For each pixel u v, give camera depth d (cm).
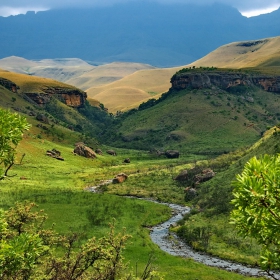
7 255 1115
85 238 4347
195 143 19662
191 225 5559
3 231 1289
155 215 6494
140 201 7588
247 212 945
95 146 18600
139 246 4450
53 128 18200
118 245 1894
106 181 10506
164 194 8575
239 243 4653
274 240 1018
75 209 6194
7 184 8056
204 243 4703
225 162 10119
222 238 4919
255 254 4288
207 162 11825
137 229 5344
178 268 3669
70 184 9606
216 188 7650
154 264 3784
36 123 17888
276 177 895
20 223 1973
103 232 4841
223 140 19562
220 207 6259
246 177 905
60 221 5300
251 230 1000
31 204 2145
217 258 4262
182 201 7956
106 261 1903
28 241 1180
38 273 1673
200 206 7131
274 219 934
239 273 3725
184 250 4603
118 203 7062
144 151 19938
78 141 17825
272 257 1023
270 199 894
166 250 4575
